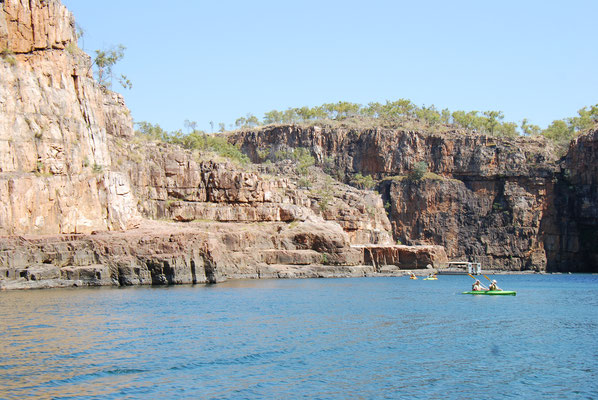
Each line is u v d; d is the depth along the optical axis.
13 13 112.94
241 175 171.25
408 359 49.41
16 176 106.00
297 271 156.62
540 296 110.62
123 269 105.94
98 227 118.88
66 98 120.00
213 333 58.25
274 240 164.00
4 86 109.00
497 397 40.50
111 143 154.25
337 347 53.06
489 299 99.06
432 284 141.75
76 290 95.81
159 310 73.31
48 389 39.59
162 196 163.12
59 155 114.38
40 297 84.38
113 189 124.94
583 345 56.09
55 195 111.44
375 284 136.12
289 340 55.56
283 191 192.50
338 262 166.25
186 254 112.38
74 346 50.94
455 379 44.09
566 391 41.84
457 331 62.53
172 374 43.59
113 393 39.28
